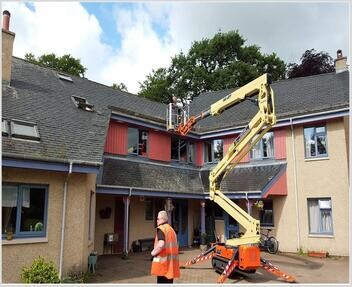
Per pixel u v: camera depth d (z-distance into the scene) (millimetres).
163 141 19281
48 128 11414
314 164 16812
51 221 10133
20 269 9203
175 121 17281
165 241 7008
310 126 17219
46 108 12648
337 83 19203
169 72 40656
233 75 35438
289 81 22016
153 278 10680
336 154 16219
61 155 10344
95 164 10773
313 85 20297
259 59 38750
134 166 17109
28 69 15688
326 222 16266
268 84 10859
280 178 17297
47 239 9938
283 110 18641
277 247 17000
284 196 17453
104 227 16000
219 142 20375
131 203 17359
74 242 10641
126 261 13859
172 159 19656
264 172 17766
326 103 17500
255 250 10422
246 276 11086
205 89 37156
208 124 21531
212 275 11289
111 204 16484
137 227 17438
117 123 17000
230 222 18969
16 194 9586
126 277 10812
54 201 10305
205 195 18500
